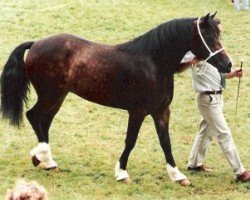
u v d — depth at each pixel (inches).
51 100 388.2
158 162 424.8
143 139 481.7
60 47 380.8
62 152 439.8
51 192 353.4
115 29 849.5
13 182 371.9
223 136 382.0
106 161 421.4
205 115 384.2
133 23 879.7
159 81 364.5
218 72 378.0
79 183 371.2
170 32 360.2
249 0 1041.5
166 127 379.2
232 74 381.4
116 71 366.3
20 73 390.9
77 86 378.9
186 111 568.7
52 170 392.8
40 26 848.3
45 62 381.7
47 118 396.5
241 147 466.9
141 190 364.2
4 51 729.6
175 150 458.0
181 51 362.3
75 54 377.7
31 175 383.2
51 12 911.7
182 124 530.6
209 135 395.5
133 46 371.6
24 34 810.2
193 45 359.6
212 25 356.5
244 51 763.4
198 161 404.8
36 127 394.3
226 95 612.7
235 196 357.1
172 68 366.6
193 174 401.4
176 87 637.9
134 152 445.1
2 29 825.5
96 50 375.6
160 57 363.6
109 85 369.1
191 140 488.1
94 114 549.6
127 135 374.6
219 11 963.3
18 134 479.5
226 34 836.6
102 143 468.4
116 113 555.5
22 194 164.2
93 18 895.1
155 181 382.0
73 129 503.8
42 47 384.2
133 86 364.8
